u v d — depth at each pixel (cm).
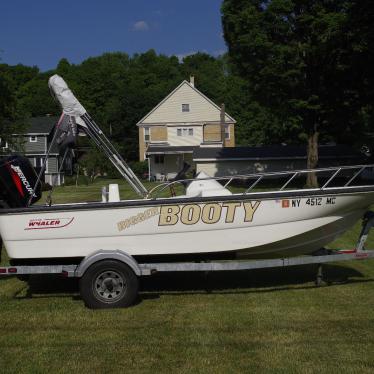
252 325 529
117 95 6512
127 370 427
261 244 616
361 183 2756
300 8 2272
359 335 495
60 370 430
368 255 644
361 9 2114
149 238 605
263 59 2362
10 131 2686
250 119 5547
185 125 4622
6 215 598
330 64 2347
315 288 668
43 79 7975
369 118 2695
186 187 685
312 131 2566
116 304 591
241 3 2381
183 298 635
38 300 639
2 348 480
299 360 439
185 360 445
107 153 671
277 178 3425
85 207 598
